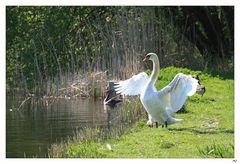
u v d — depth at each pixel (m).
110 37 29.08
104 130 17.66
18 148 15.38
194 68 30.97
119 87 17.88
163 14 32.50
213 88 25.14
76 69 30.17
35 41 31.80
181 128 17.44
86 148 14.88
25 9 32.69
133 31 28.61
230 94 23.91
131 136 16.41
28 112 22.95
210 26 34.41
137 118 19.64
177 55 31.12
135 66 26.86
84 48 30.72
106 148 14.88
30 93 29.84
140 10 30.47
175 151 14.39
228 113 19.83
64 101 26.70
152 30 29.69
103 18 32.97
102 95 27.39
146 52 28.94
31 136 17.17
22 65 31.39
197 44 34.62
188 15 33.78
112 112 22.19
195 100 22.02
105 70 28.38
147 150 14.59
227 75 28.75
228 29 34.28
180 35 32.62
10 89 31.36
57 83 28.52
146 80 17.72
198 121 18.56
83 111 22.70
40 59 31.31
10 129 18.56
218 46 34.53
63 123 19.58
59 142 16.09
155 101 16.75
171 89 16.56
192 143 15.25
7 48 32.56
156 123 17.39
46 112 22.72
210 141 15.44
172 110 16.84
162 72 26.30
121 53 28.48
